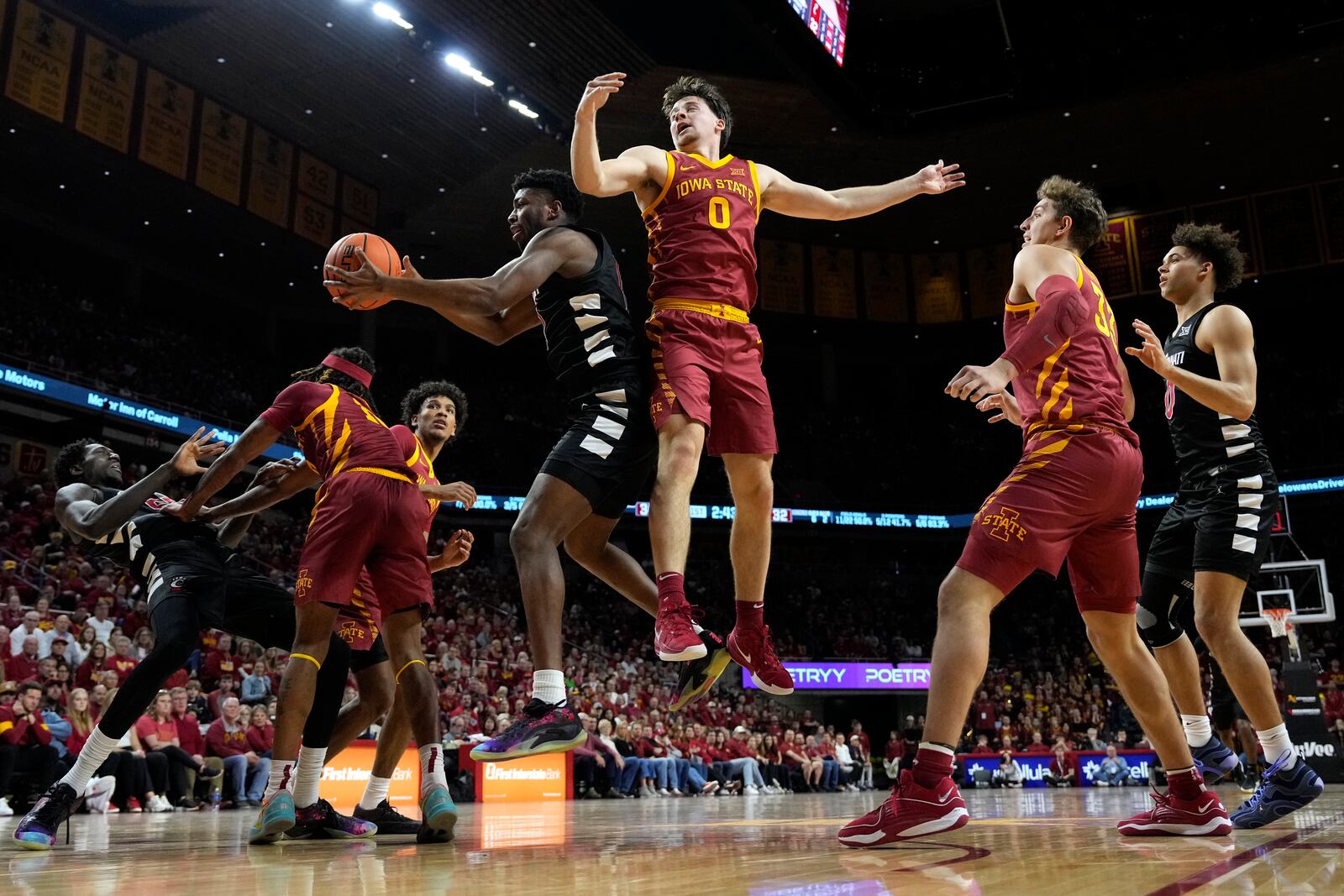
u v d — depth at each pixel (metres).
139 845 3.55
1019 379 2.88
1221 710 6.84
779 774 16.17
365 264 2.82
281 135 20.67
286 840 3.62
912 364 30.19
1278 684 19.30
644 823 5.13
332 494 3.51
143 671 3.53
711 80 20.31
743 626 3.25
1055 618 25.53
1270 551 9.77
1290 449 25.77
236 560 3.98
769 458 3.21
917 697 23.41
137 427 19.61
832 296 26.72
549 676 2.82
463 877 2.11
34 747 7.80
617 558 3.42
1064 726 19.64
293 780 3.40
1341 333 27.34
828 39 19.25
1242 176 24.11
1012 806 6.72
